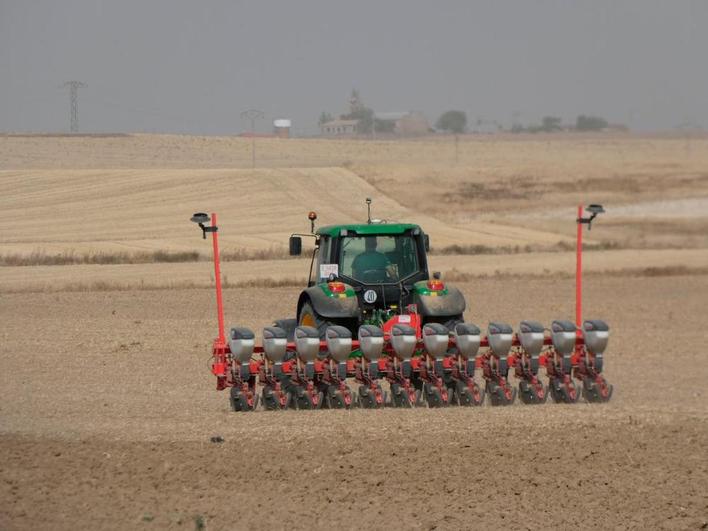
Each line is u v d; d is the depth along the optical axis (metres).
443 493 27.75
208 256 128.50
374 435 33.06
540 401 40.75
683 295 93.69
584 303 86.56
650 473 29.45
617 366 55.28
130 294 92.69
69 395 44.09
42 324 72.06
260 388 47.34
